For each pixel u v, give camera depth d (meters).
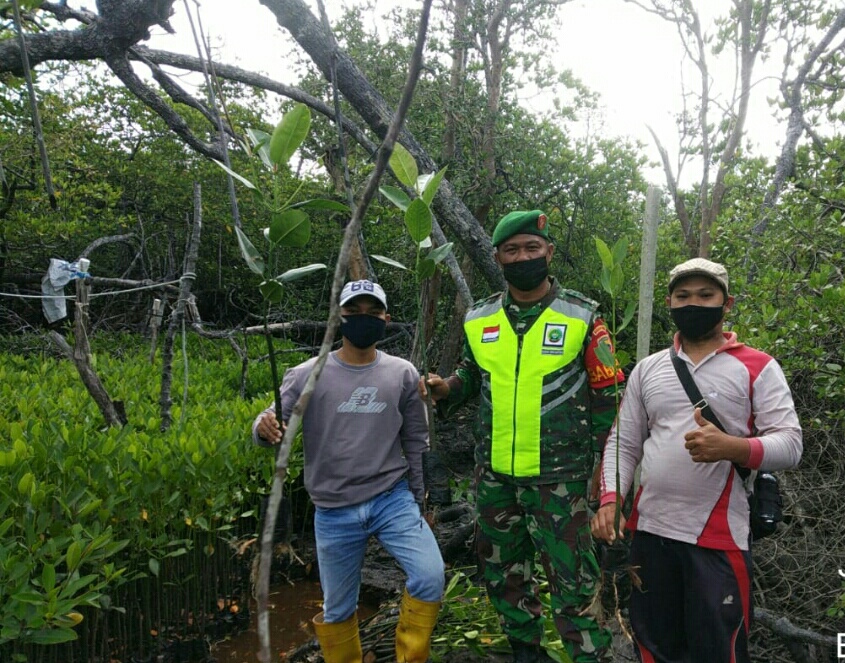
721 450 2.19
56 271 4.50
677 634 2.48
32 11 4.18
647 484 2.50
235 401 5.89
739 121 4.72
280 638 4.02
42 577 2.70
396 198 2.32
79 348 4.44
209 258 11.94
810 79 5.55
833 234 4.13
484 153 6.34
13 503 3.03
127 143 11.20
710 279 2.40
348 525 2.85
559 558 2.67
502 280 4.91
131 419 5.00
